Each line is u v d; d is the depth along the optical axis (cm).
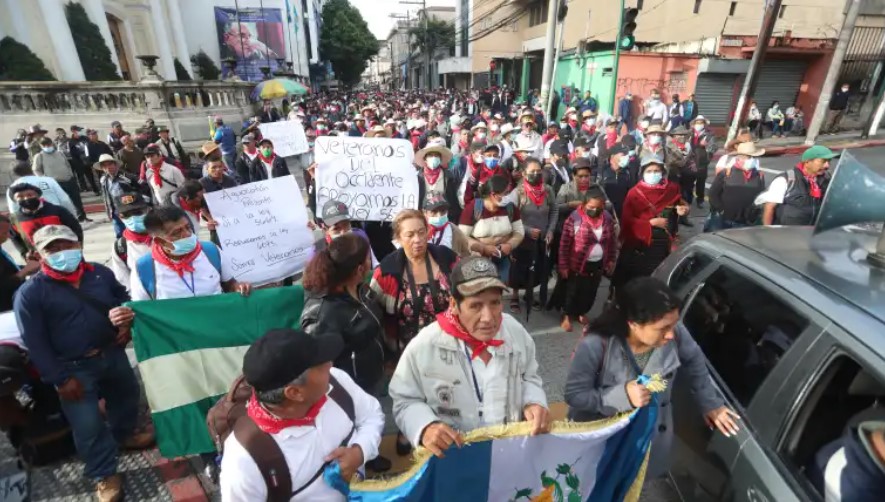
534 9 3756
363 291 295
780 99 1992
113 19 2809
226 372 306
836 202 238
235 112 1973
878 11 2248
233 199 399
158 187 669
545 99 1504
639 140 1153
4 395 285
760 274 222
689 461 235
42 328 262
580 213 456
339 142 488
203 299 304
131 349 462
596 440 191
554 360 443
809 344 186
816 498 167
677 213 480
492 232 449
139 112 1580
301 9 5000
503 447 179
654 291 199
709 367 243
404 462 283
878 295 182
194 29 4369
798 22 2316
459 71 4916
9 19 2041
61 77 2186
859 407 175
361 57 6888
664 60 1936
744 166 577
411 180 494
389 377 341
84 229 920
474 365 198
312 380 150
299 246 426
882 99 1647
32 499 298
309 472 160
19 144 1127
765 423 194
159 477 315
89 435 280
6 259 385
